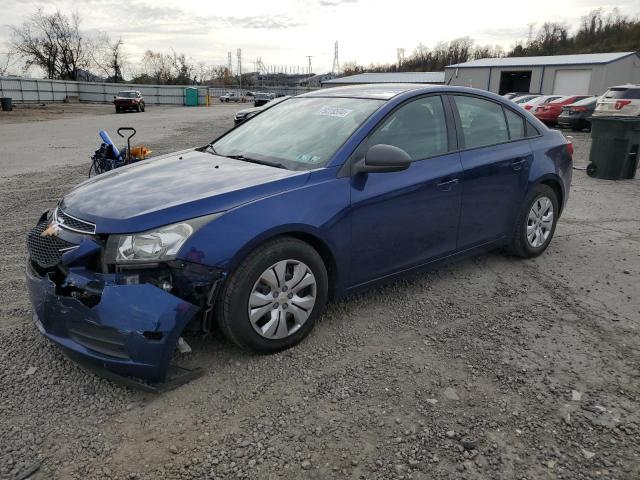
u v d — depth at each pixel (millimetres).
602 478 2330
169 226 2832
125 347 2717
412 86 4223
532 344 3471
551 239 5441
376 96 4031
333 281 3521
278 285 3166
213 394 2900
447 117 4160
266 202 3100
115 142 15969
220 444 2525
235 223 2953
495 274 4691
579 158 12984
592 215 6973
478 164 4227
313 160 3539
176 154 4254
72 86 52656
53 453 2465
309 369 3139
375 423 2674
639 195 8320
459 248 4293
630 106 19281
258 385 2977
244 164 3656
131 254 2762
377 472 2357
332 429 2627
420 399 2869
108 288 2736
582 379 3076
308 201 3244
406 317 3826
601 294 4305
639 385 3027
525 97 28906
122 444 2525
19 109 37938
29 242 3209
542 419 2715
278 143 3902
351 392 2922
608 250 5422
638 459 2443
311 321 3395
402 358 3273
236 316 3020
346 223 3420
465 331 3633
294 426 2648
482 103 4500
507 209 4602
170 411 2760
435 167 3932
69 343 2869
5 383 2982
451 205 4062
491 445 2523
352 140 3566
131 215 2850
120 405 2807
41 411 2750
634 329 3707
